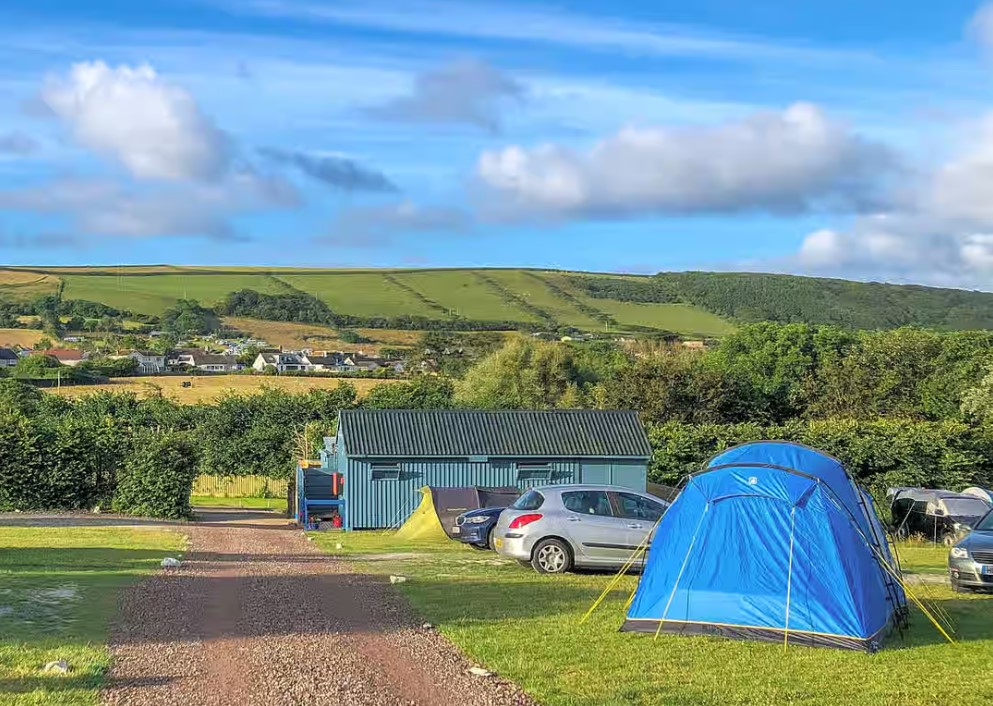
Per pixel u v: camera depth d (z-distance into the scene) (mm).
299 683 8664
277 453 52000
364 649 10133
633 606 11773
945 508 29406
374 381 81250
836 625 10953
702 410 58469
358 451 33625
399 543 25344
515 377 65000
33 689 8070
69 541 22141
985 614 13906
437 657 9836
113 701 7934
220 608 12586
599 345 83812
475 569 17953
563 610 12820
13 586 13719
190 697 8141
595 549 17453
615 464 35438
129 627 11039
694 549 11711
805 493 11617
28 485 34875
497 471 34719
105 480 35469
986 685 9234
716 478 12055
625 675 9242
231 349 115312
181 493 34562
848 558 11305
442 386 66562
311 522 33500
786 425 39812
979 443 36000
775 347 65688
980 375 55062
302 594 14055
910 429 36500
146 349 110062
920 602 13844
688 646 10711
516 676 9086
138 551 20125
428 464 34281
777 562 11383
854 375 59375
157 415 55656
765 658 10219
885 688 9023
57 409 60750
